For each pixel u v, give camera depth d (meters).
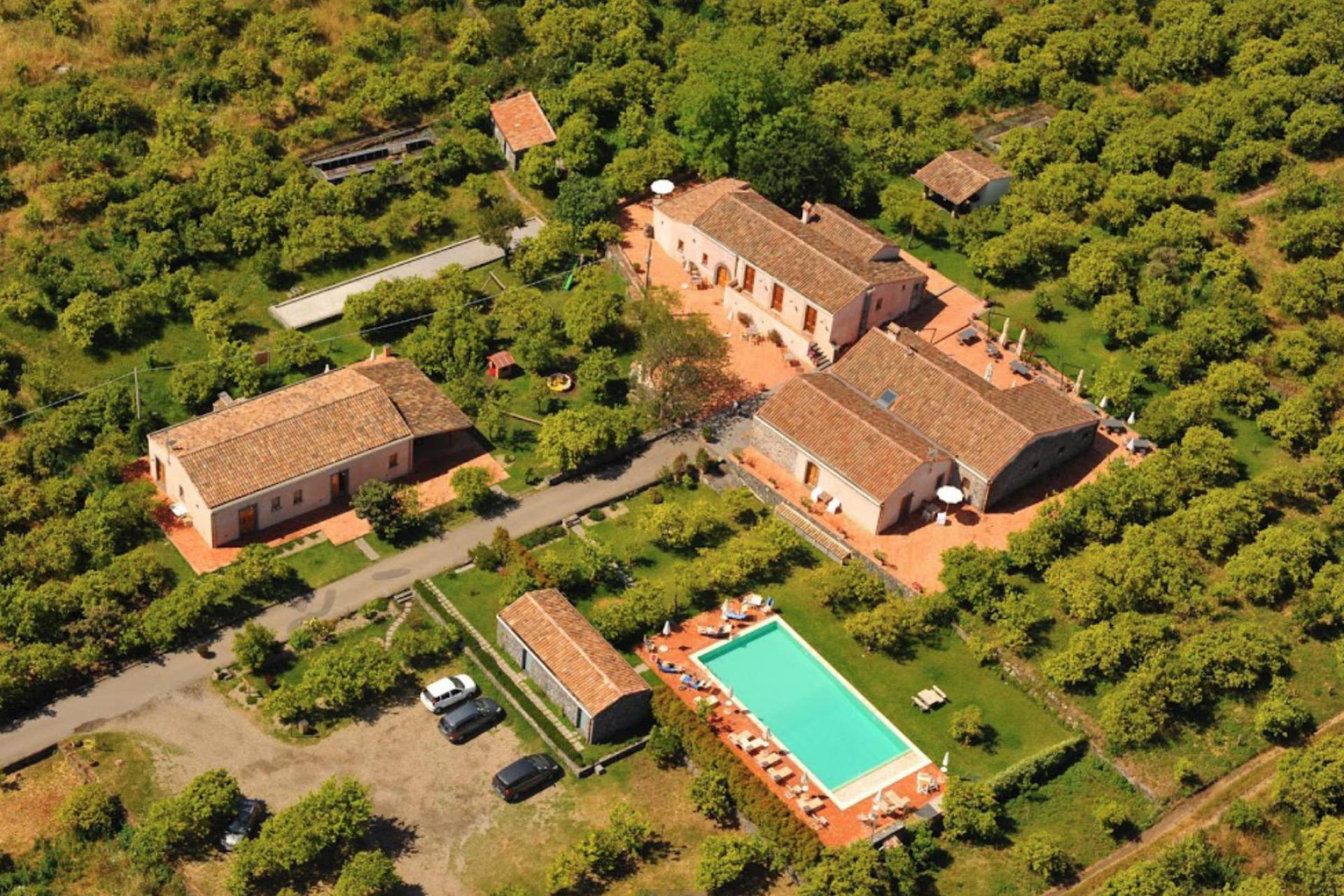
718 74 138.12
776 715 96.44
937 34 158.38
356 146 142.75
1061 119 144.38
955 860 87.56
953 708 96.81
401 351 121.19
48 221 129.00
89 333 117.75
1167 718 95.19
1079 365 123.56
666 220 132.62
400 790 89.88
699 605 103.19
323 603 101.62
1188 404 114.25
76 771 90.00
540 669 95.25
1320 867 84.00
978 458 109.19
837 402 112.00
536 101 145.75
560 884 83.62
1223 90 147.62
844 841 88.06
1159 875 83.12
